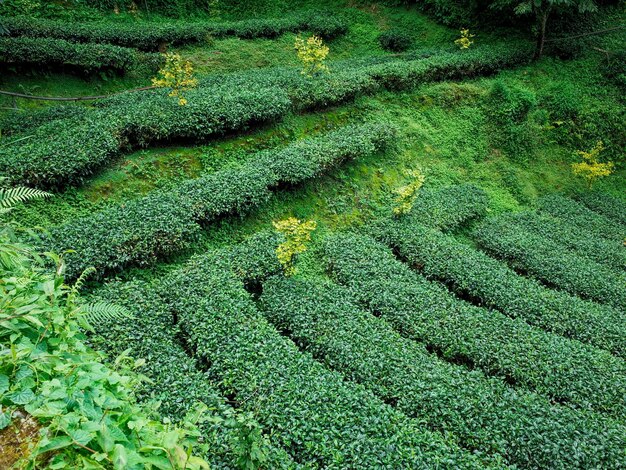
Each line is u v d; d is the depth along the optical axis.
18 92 17.59
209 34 25.12
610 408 9.50
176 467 3.41
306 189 15.37
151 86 20.31
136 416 3.86
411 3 30.05
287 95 17.59
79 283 5.55
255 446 5.73
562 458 8.05
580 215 18.97
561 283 14.34
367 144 17.11
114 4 25.23
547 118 22.94
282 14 30.19
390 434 7.85
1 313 4.06
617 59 24.86
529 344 10.79
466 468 7.48
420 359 9.88
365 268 12.84
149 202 12.28
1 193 6.11
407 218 15.80
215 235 12.88
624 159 22.61
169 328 9.40
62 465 3.11
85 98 18.75
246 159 15.62
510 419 8.63
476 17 28.28
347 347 9.74
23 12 21.98
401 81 21.55
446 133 21.06
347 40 28.75
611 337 11.89
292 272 11.91
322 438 7.46
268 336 9.52
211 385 8.39
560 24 27.05
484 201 18.25
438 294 12.27
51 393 3.59
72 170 12.05
